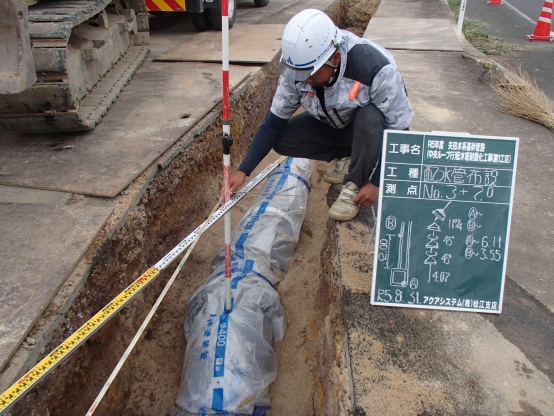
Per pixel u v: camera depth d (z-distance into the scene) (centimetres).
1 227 241
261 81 513
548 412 171
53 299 204
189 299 321
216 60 520
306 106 257
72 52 331
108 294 246
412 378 183
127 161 301
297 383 267
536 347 197
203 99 408
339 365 211
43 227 242
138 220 280
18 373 172
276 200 371
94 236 237
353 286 226
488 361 190
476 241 207
